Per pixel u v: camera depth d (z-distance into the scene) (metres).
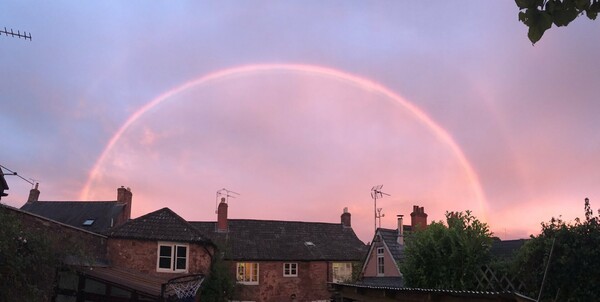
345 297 12.80
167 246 23.67
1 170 13.44
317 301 33.75
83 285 13.59
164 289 14.59
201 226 36.31
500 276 13.05
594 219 11.51
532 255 11.89
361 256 36.38
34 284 10.91
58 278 12.55
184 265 23.91
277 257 33.88
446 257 14.37
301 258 34.34
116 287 14.80
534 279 11.79
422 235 15.48
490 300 7.38
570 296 11.30
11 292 9.85
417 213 29.56
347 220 40.69
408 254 15.90
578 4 3.15
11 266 9.67
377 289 10.80
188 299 16.97
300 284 34.00
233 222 37.38
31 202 36.62
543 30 3.21
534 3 3.17
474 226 14.64
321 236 38.41
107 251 21.97
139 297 15.03
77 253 13.13
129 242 22.69
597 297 10.95
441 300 8.58
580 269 11.19
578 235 11.42
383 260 29.58
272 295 33.19
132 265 22.45
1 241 9.16
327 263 34.69
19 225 10.44
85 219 34.44
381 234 30.16
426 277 14.70
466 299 7.89
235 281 28.70
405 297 9.69
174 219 25.14
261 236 36.34
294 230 38.16
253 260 33.25
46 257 11.11
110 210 35.12
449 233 14.51
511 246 21.92
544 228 11.97
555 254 11.48
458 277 14.05
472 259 13.93
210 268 24.94
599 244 11.12
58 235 13.38
